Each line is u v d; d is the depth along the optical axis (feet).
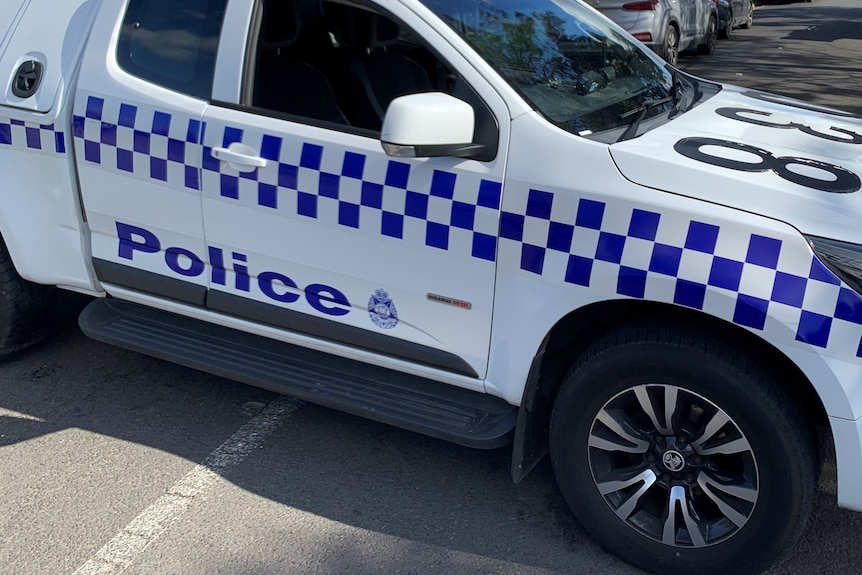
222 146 9.48
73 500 9.66
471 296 8.57
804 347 7.12
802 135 9.20
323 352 10.25
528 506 9.61
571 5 11.39
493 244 8.26
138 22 10.24
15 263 11.51
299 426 11.21
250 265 9.82
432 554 8.81
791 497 7.54
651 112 9.54
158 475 10.12
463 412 9.18
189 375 12.57
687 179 7.59
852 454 7.23
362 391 9.64
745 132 9.11
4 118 10.80
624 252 7.64
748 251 7.25
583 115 8.68
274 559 8.73
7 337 12.28
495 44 8.97
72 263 11.12
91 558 8.72
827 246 7.09
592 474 8.52
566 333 8.61
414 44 11.69
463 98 8.46
